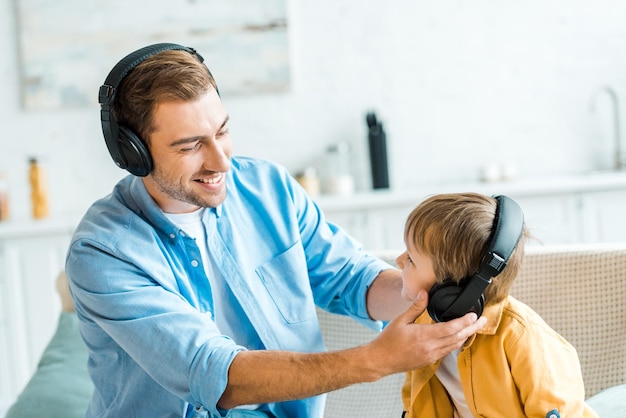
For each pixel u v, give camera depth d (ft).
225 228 5.62
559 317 6.15
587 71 13.33
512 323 4.81
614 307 6.06
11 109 13.10
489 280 4.36
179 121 4.97
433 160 13.37
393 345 4.48
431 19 13.20
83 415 6.35
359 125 13.29
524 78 13.32
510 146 13.39
